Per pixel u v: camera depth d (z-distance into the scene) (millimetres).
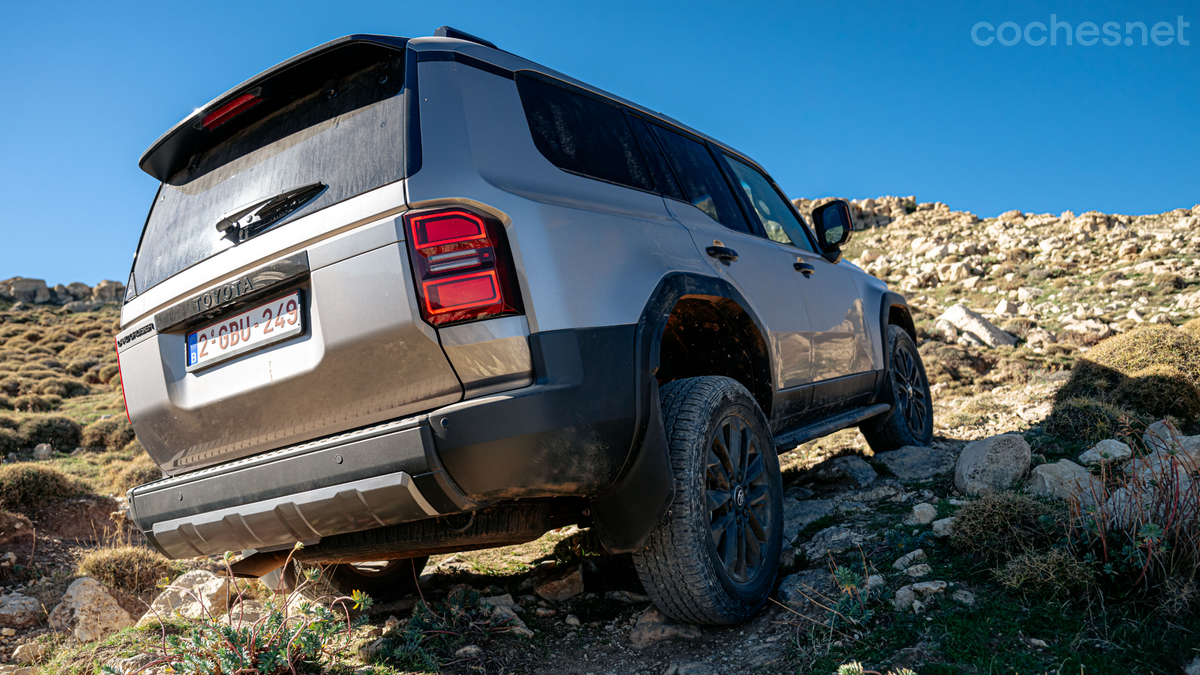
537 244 1934
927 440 4910
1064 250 31969
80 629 2893
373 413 1909
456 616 2580
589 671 2297
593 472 1928
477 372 1806
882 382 4379
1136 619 1907
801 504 3572
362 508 1789
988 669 1801
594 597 2891
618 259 2205
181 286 2227
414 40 2121
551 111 2420
